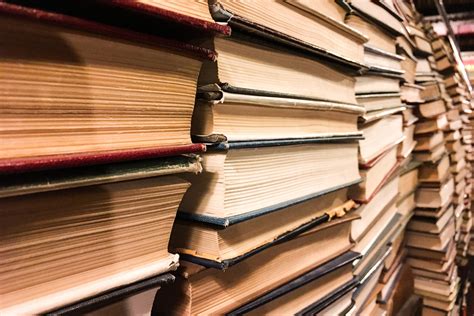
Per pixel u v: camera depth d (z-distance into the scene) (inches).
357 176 25.8
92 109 10.8
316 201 21.8
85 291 11.1
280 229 19.0
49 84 9.8
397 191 39.5
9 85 9.1
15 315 9.7
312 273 21.5
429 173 50.2
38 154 9.7
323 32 20.5
